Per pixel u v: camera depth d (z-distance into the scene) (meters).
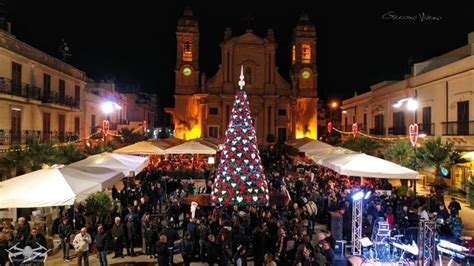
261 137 54.44
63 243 14.33
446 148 21.03
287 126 54.88
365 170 14.65
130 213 15.63
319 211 19.08
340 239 15.15
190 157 38.84
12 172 23.72
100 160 17.25
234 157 16.58
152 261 14.52
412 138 20.16
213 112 54.31
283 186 21.45
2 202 10.16
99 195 16.75
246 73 54.38
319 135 70.81
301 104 54.75
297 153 40.47
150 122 72.25
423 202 17.98
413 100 29.58
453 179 25.66
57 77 31.86
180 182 24.59
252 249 14.56
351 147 31.03
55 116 31.58
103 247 12.96
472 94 24.22
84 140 33.69
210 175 27.41
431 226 10.82
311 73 54.69
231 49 54.06
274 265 11.17
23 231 12.67
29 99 26.72
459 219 14.77
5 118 24.81
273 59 54.59
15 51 25.20
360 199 14.18
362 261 12.82
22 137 25.64
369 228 14.91
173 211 17.77
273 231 14.08
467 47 30.61
